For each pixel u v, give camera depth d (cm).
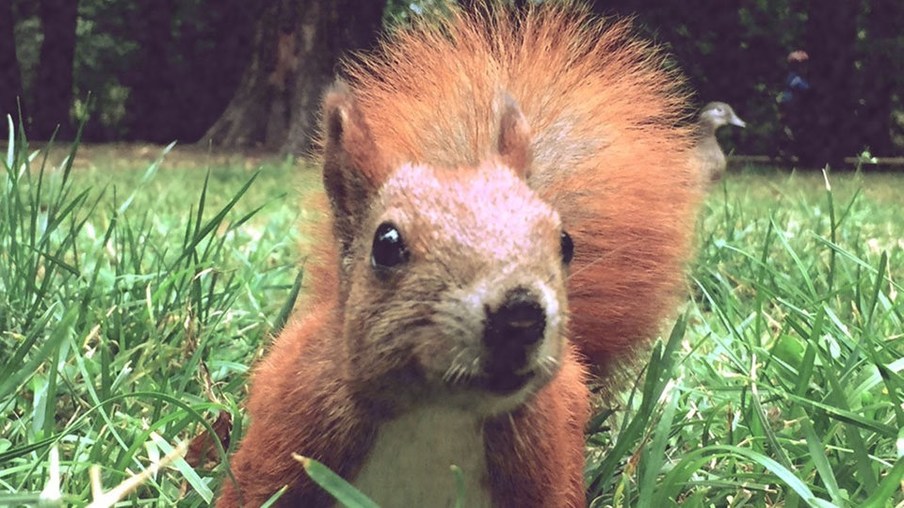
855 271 58
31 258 45
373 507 28
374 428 30
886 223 92
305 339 31
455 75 38
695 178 42
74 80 256
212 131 203
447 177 29
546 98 39
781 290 51
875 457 35
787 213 89
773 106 207
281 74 193
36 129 249
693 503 33
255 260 60
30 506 32
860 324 43
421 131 35
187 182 131
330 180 30
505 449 30
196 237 44
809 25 200
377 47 44
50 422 36
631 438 36
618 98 41
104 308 45
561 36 41
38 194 47
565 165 38
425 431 30
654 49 44
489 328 26
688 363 44
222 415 38
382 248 28
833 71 201
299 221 41
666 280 39
